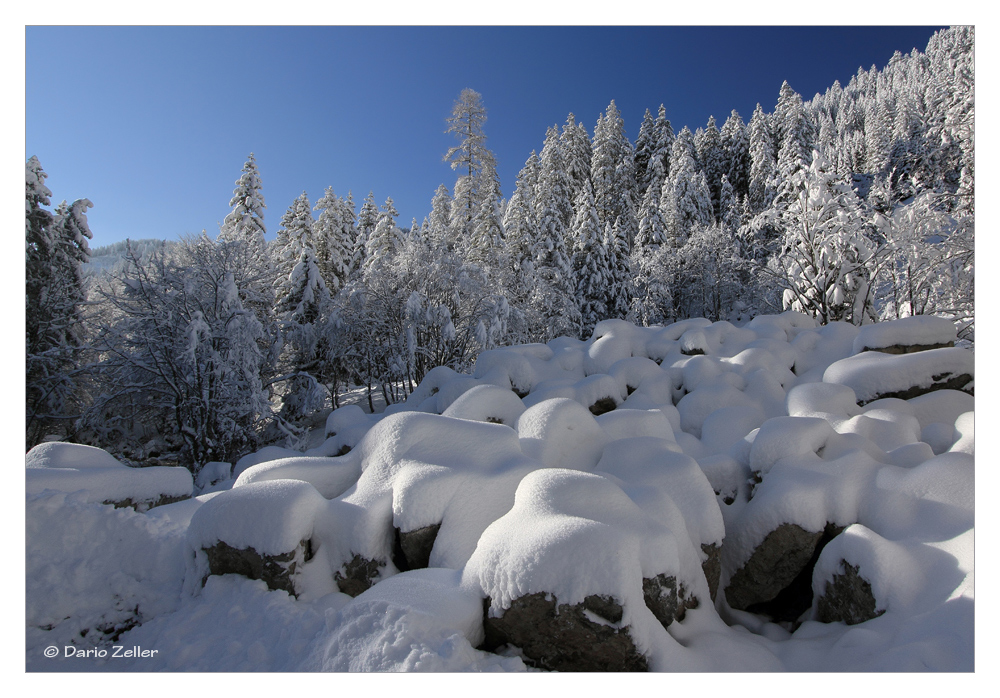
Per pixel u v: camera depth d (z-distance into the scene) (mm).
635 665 3049
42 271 18453
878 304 17172
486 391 6344
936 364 6211
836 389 6195
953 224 13422
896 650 3121
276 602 3621
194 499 5402
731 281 30609
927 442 5312
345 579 3957
